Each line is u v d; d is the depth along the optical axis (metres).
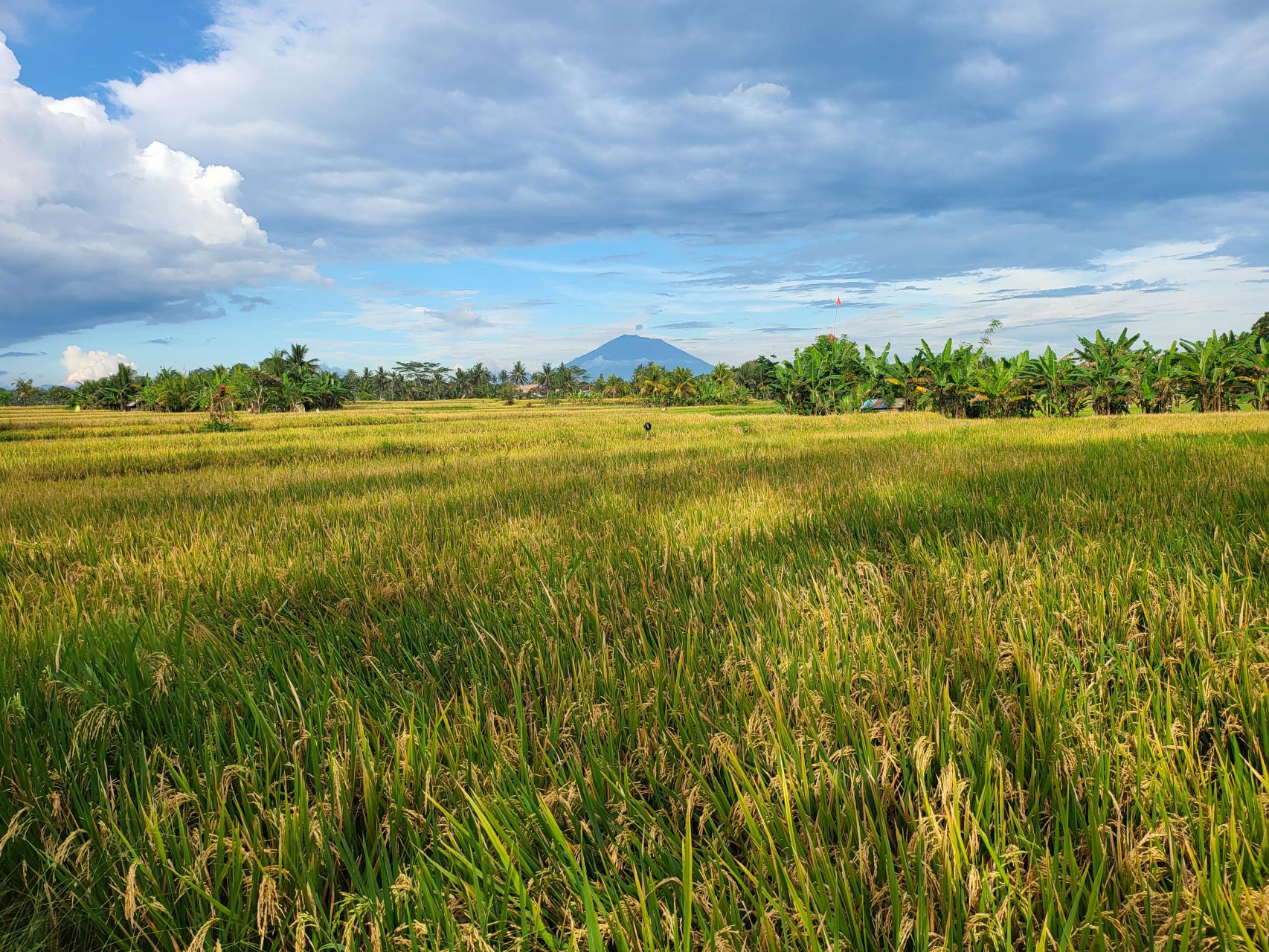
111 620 3.45
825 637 2.76
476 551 4.92
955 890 1.49
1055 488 6.26
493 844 1.72
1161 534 4.18
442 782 2.05
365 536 5.50
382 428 27.67
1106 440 12.09
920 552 4.05
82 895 1.74
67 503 8.35
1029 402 40.16
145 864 1.69
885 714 2.22
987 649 2.60
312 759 2.17
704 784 1.94
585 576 4.08
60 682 2.62
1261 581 3.14
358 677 2.81
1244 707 2.18
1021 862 1.68
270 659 2.98
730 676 2.53
